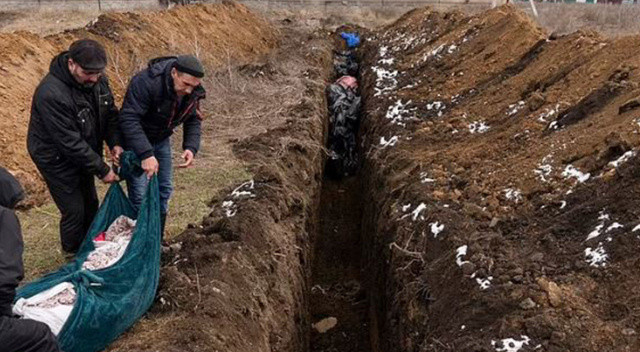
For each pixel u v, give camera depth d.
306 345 6.09
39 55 8.40
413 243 5.38
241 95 9.66
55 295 3.38
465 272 4.34
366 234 7.90
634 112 4.99
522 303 3.74
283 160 7.34
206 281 4.27
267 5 25.61
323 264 8.30
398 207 6.17
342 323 7.04
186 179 6.64
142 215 3.86
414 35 13.71
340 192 10.24
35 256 4.88
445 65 10.18
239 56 14.10
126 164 4.20
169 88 4.20
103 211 4.23
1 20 18.03
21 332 2.79
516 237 4.63
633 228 3.93
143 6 21.69
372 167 8.15
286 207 6.32
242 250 4.86
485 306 3.94
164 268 4.33
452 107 8.36
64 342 3.23
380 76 11.38
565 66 7.02
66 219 4.52
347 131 10.86
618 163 4.61
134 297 3.67
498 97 7.55
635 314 3.41
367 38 16.75
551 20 17.42
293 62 12.64
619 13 18.06
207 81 9.91
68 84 3.90
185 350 3.54
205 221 5.42
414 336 4.61
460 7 24.53
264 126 8.46
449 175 6.11
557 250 4.22
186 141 4.81
